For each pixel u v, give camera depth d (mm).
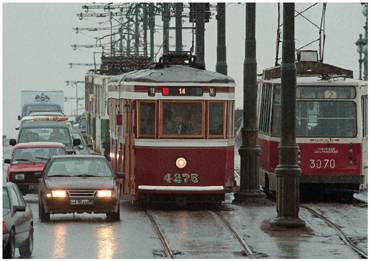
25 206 49250
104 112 115875
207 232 59000
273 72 78938
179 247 52875
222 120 71438
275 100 77562
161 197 72000
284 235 57719
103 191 63875
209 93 71188
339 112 76062
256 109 76562
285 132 60000
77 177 65688
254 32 76375
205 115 71188
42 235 57562
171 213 69250
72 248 52375
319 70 79125
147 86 71062
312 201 78312
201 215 67875
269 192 80625
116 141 78312
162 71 71938
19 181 82312
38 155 84250
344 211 69938
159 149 70938
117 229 60469
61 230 59875
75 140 100562
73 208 63594
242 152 76188
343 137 75875
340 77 76688
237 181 97750
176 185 71062
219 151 71312
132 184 71500
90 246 53125
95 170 66688
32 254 50156
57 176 65938
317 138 75812
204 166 71125
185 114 71188
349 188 77312
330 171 75812
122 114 73938
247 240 55688
